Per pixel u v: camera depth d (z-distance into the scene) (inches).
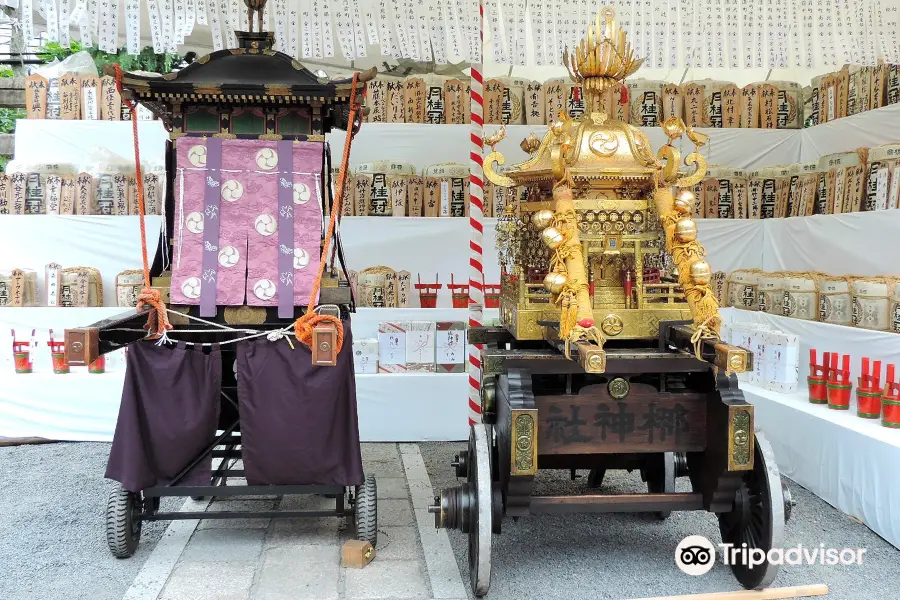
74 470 145.9
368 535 104.6
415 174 180.7
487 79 184.4
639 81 189.0
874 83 155.7
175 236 106.1
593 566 103.0
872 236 143.7
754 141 190.4
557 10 132.2
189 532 114.7
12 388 165.0
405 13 138.0
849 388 132.9
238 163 108.2
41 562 103.2
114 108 182.9
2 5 149.6
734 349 78.7
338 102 106.0
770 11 130.9
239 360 101.0
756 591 93.6
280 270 105.7
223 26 138.8
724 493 92.8
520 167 102.9
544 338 96.0
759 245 187.9
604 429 94.9
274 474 102.4
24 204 173.9
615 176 97.8
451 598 93.0
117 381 165.9
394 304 173.0
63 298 168.6
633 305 97.7
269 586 96.0
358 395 166.2
